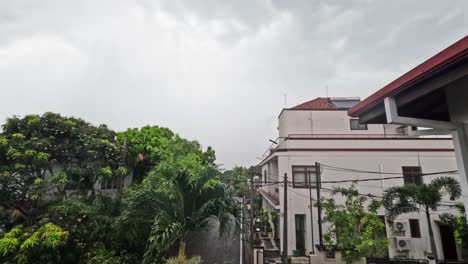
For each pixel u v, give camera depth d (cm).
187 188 771
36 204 953
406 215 1265
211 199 757
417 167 1335
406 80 286
